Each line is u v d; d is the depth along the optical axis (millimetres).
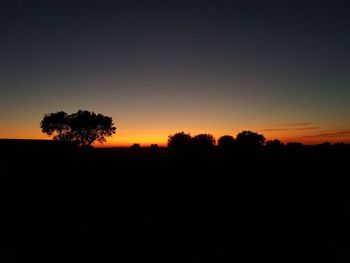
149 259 8719
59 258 8680
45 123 54969
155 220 13391
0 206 16000
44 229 11695
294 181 26031
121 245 9914
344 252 9211
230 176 29359
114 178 28094
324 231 11586
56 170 30453
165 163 42094
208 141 57250
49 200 17922
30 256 8805
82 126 55344
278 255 9070
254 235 11086
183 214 14578
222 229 12000
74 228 11930
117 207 16062
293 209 15695
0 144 38469
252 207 16188
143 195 19812
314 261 8469
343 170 33281
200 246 9875
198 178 28109
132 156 49719
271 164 39812
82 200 18016
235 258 8812
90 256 8898
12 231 11383
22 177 25406
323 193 20141
